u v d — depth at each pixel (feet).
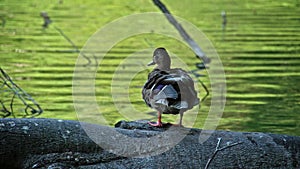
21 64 48.83
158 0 43.45
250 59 51.96
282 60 51.88
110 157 19.98
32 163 19.65
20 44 55.98
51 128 20.04
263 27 64.54
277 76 46.70
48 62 49.70
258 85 44.01
